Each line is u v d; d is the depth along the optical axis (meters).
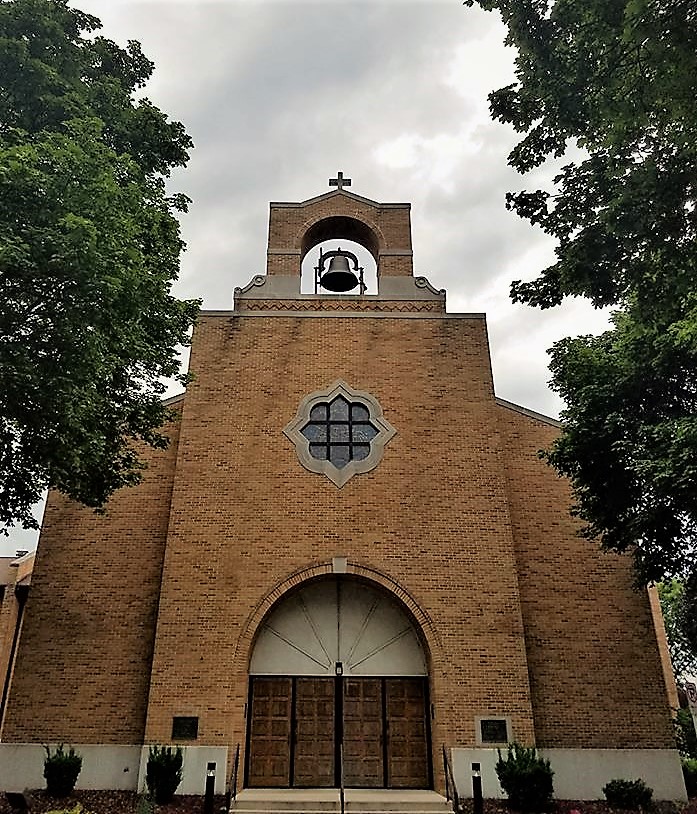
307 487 16.59
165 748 13.86
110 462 13.70
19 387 9.77
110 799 13.67
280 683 15.62
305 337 18.33
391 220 20.06
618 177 10.32
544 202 11.27
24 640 15.80
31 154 9.59
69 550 16.70
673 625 28.08
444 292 19.05
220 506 16.31
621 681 15.88
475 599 15.68
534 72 10.66
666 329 13.53
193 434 17.02
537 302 11.87
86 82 13.54
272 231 19.75
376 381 17.88
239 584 15.62
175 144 15.02
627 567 16.95
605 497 14.95
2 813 12.92
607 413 14.76
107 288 9.85
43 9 12.34
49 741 14.90
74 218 9.25
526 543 17.27
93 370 10.31
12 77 11.89
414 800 13.35
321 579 16.09
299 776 14.75
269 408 17.44
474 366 18.09
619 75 9.10
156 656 14.89
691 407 14.39
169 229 13.52
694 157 9.52
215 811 12.80
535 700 15.68
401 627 16.19
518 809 13.38
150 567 16.64
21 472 11.52
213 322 18.34
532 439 18.38
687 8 7.99
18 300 9.95
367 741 15.13
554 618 16.50
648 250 10.25
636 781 14.56
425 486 16.72
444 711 14.72
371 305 18.86
